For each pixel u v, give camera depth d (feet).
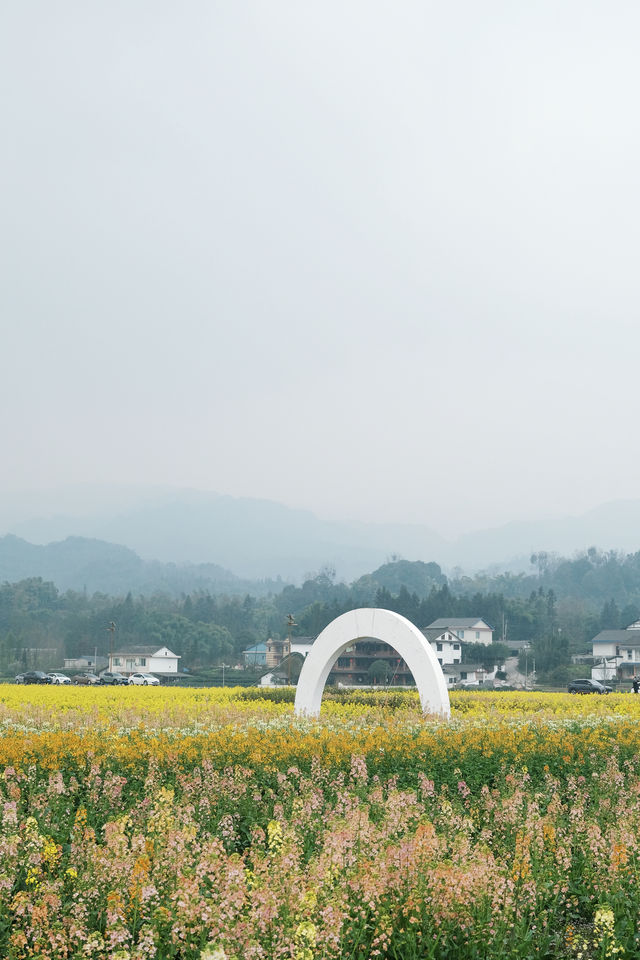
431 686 94.43
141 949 30.37
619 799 55.11
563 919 39.88
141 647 404.98
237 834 50.55
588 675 347.97
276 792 59.06
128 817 45.65
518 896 37.37
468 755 67.31
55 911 34.12
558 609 541.34
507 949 34.78
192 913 31.68
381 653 313.12
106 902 34.99
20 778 59.31
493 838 47.98
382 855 36.65
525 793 54.65
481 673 373.20
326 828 45.44
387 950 34.01
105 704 125.70
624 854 39.34
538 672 371.56
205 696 146.10
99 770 58.70
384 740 69.82
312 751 66.69
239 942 30.14
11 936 32.63
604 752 70.38
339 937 31.68
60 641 494.18
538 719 93.30
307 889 33.37
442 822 46.96
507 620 482.28
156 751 64.44
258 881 33.19
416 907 34.19
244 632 492.13
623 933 36.63
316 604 487.20
